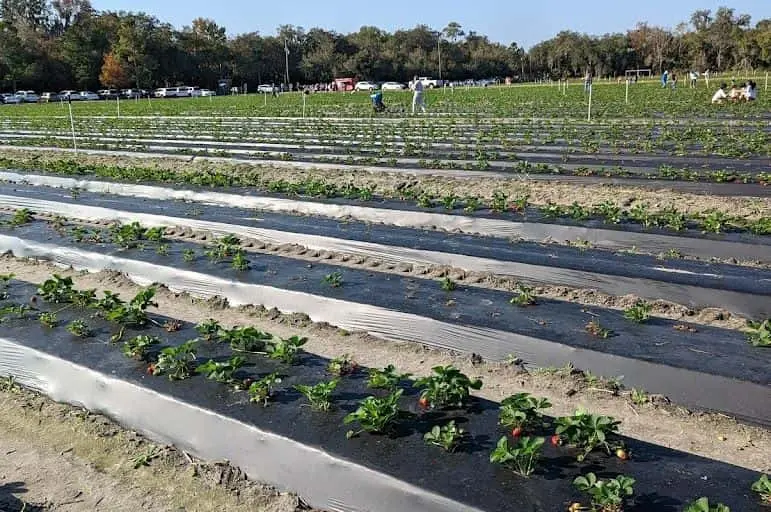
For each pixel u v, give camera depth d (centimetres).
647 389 662
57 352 733
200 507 524
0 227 1352
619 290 904
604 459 504
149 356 715
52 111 4972
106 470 576
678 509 450
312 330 846
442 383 574
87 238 1218
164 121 3662
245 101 5975
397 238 1134
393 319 820
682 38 9619
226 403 611
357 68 10444
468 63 11600
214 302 945
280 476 546
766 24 9194
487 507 461
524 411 530
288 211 1434
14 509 523
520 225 1188
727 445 566
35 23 10806
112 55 8250
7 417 667
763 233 1069
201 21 10150
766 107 3222
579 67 10706
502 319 791
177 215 1362
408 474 499
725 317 815
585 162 1731
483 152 1892
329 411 589
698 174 1472
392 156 1978
